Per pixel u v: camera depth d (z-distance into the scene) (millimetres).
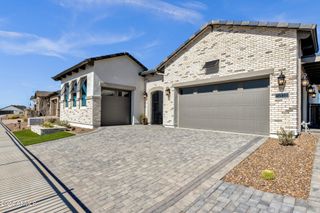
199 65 11812
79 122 15922
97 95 14672
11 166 6324
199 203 3398
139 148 7684
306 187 3684
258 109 9375
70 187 4500
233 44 10297
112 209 3432
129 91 17328
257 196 3492
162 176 4754
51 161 6793
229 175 4477
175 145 7836
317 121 15352
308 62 8523
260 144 7207
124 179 4750
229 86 10664
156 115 17609
